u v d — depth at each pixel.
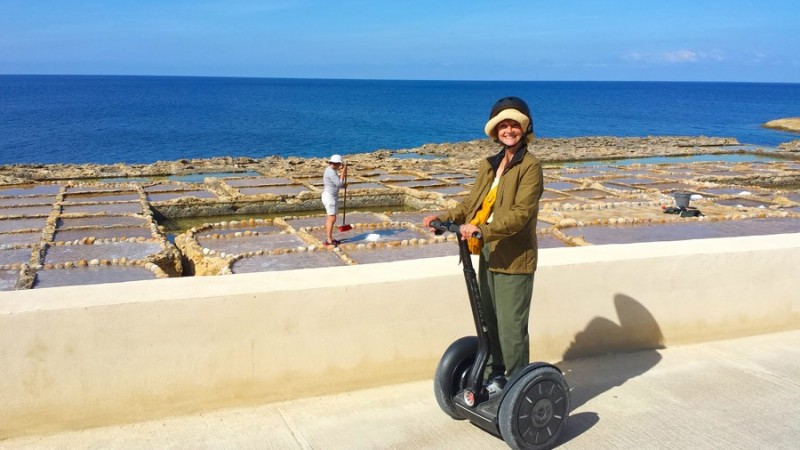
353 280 3.96
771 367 4.66
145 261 10.89
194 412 3.72
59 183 20.64
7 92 141.25
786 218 15.73
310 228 13.67
